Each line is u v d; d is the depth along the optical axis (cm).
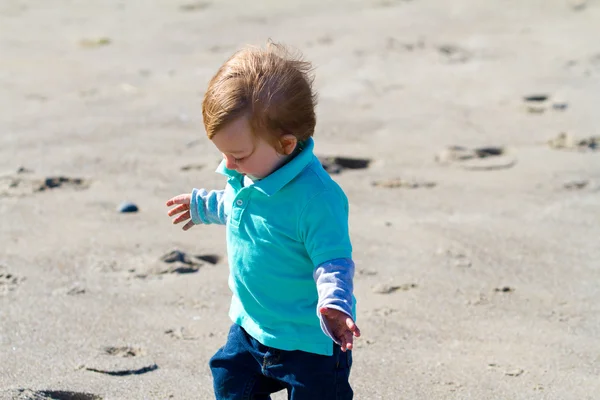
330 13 1855
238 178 440
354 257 756
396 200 897
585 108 1208
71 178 944
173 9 1952
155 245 779
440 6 1906
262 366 431
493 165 1003
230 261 439
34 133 1096
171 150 1038
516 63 1458
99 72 1428
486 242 791
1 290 685
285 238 418
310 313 423
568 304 675
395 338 617
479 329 634
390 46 1565
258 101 404
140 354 591
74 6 2016
